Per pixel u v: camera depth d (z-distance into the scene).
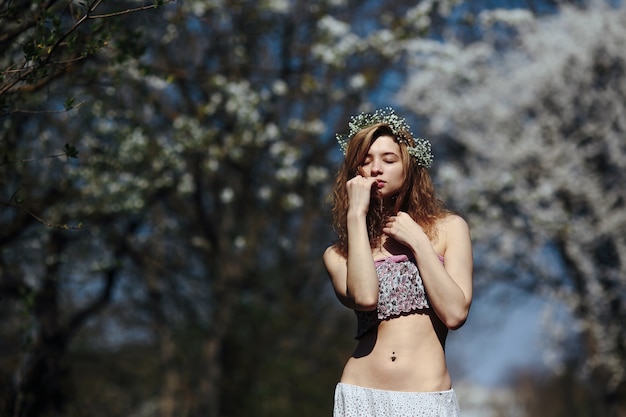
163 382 19.42
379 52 12.34
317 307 21.77
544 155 19.06
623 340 19.31
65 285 13.61
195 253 16.31
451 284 3.88
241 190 17.41
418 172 4.21
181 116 12.14
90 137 11.64
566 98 19.69
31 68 5.75
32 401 10.14
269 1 12.84
